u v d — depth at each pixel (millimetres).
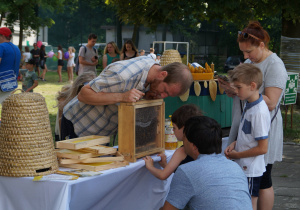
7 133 2355
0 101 6477
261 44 3051
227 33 26750
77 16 28734
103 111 3039
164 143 3119
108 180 2539
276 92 3006
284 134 7953
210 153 2240
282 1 9750
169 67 2729
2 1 17000
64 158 2615
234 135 3121
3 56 6336
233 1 9062
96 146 2717
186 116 2756
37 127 2369
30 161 2352
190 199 2168
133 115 2727
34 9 19312
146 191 3092
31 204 2373
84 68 9266
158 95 2828
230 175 2170
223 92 4496
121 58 8977
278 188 4863
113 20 28141
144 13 10953
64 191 2256
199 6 9281
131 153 2777
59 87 14828
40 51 18234
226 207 2078
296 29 10609
